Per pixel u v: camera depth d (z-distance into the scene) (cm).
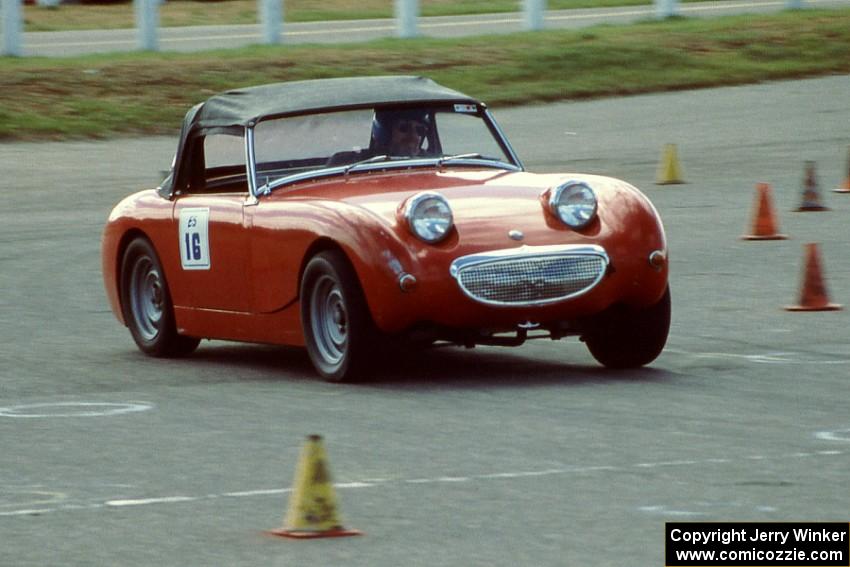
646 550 1552
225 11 11238
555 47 8469
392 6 11538
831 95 7688
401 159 2798
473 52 8344
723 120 7119
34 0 11706
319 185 2727
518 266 2452
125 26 10250
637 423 2177
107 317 3491
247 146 2752
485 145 2858
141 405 2464
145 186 5725
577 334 2566
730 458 1941
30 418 2372
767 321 3127
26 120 6931
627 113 7394
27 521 1744
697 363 2688
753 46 8725
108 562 1573
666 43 8694
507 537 1611
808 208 4847
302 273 2584
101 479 1948
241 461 2027
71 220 5062
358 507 1752
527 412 2280
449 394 2445
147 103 7250
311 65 7869
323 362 2583
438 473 1911
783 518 1656
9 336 3250
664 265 2548
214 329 2834
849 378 2505
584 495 1777
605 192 2597
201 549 1606
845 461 1911
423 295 2427
